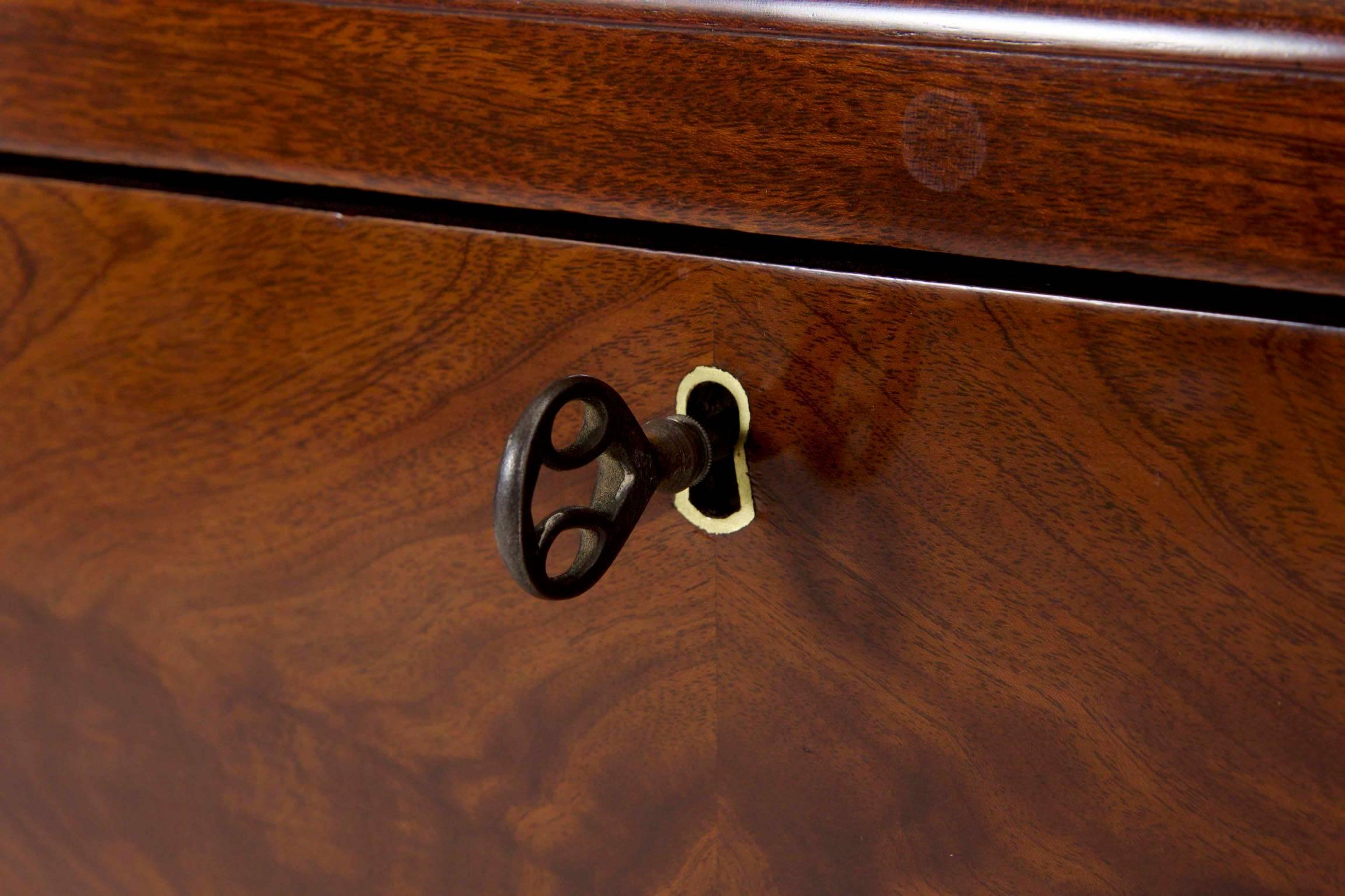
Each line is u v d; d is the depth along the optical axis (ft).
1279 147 1.21
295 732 1.50
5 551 1.54
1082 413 1.28
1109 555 1.29
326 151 1.36
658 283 1.34
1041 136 1.24
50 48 1.39
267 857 1.54
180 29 1.36
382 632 1.46
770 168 1.29
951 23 1.25
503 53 1.31
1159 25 1.22
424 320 1.39
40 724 1.57
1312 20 1.20
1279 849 1.30
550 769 1.44
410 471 1.42
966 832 1.36
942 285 1.29
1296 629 1.27
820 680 1.37
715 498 1.37
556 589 1.26
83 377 1.48
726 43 1.28
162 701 1.53
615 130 1.31
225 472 1.47
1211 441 1.26
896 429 1.32
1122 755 1.31
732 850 1.41
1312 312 1.24
